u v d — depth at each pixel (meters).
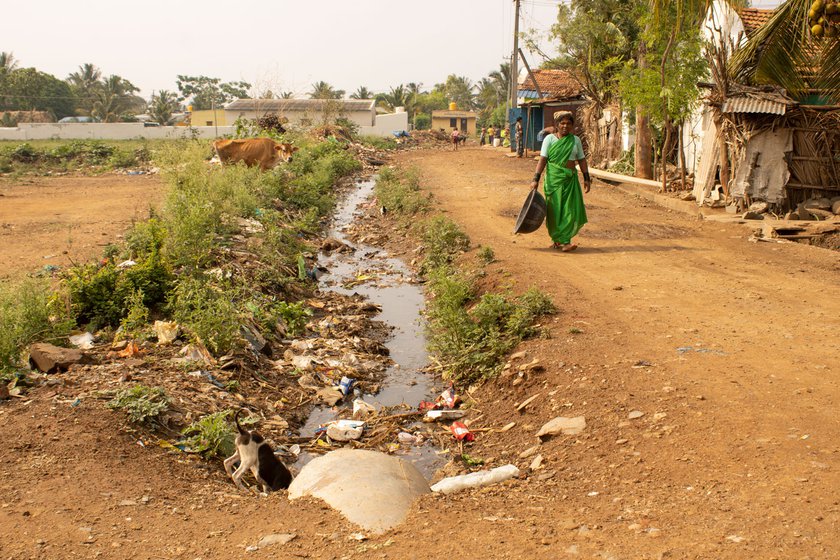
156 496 4.45
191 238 10.13
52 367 6.47
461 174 24.19
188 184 14.98
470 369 7.48
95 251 11.23
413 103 91.25
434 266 11.84
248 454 4.96
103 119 84.56
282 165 21.09
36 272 9.74
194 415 5.96
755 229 12.61
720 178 15.25
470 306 9.27
